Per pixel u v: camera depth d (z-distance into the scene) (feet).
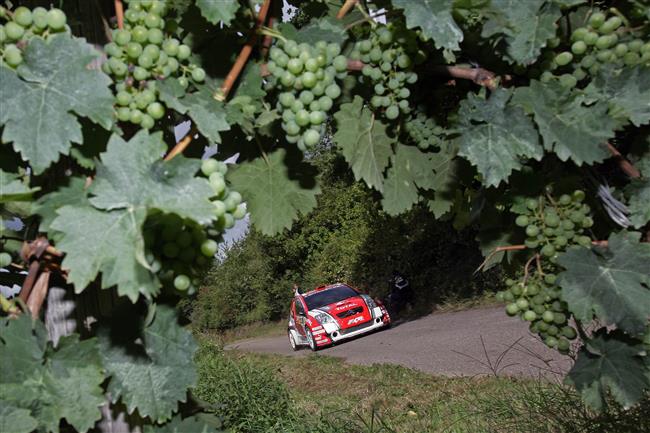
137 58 4.97
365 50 6.41
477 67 6.59
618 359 6.52
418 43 6.35
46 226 4.47
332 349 49.75
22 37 4.52
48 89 4.47
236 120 5.68
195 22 6.07
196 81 5.51
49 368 4.64
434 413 21.61
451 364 32.17
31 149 4.35
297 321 55.11
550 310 6.92
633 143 6.63
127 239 4.32
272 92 6.55
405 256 68.18
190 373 5.24
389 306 66.13
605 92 6.00
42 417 4.55
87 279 4.20
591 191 6.85
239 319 102.06
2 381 4.40
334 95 5.92
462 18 5.88
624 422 12.26
